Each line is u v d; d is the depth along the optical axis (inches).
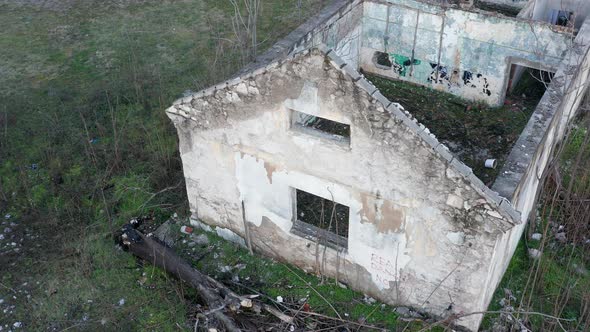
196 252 424.8
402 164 304.3
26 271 420.5
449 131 545.6
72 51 701.3
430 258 334.3
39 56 691.4
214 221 428.5
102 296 397.4
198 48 696.4
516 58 539.5
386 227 338.6
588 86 548.1
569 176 472.4
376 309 375.6
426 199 309.6
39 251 436.5
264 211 389.1
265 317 372.8
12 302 398.0
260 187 377.1
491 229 298.7
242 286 393.4
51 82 637.9
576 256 416.2
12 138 546.6
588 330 351.6
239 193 391.5
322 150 329.1
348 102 297.6
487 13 527.8
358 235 355.3
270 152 353.1
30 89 625.6
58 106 593.3
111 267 417.7
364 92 287.6
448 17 547.8
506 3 655.8
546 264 402.0
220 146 372.5
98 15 787.4
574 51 450.9
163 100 590.2
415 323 362.3
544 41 516.4
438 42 568.4
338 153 323.9
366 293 384.5
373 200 331.3
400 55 598.2
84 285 405.4
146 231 447.2
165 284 401.4
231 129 357.4
